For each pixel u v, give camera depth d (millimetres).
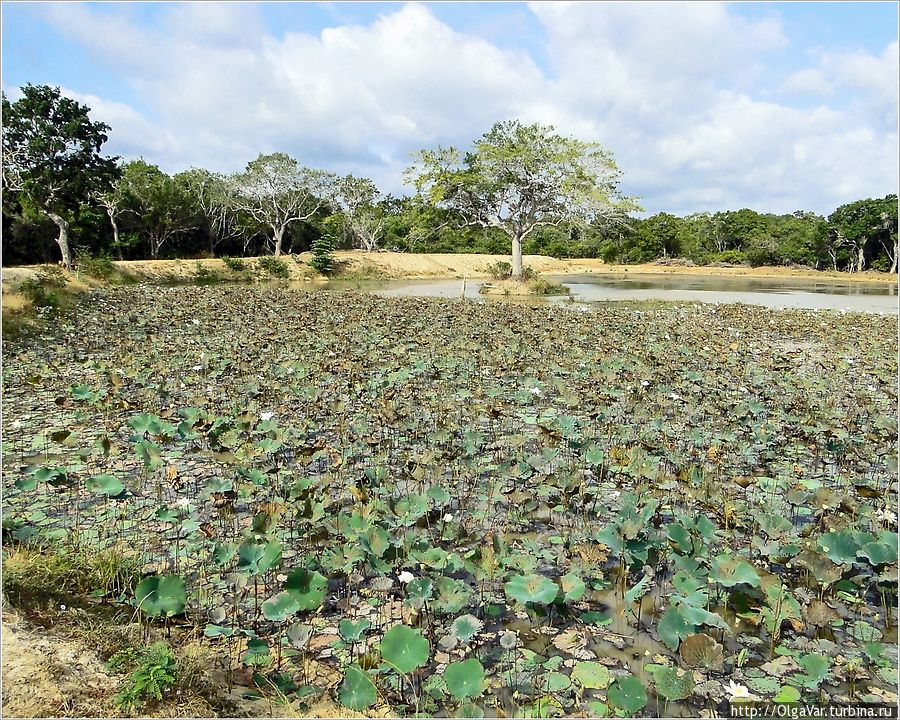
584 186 32250
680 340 12805
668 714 2990
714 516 5023
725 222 67875
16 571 3584
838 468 6039
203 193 44000
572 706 2998
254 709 2877
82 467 5758
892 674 3256
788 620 3656
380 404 7262
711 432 6926
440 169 33594
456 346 11133
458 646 3422
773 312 19438
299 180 45344
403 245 63344
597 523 4941
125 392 8039
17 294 14523
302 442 6473
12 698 2686
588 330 13750
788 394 8344
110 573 3867
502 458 6195
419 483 5559
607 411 7273
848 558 3814
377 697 2949
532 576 3553
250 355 10141
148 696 2818
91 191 30922
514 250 36062
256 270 36344
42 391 8133
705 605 3686
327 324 14172
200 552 4367
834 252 52438
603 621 3607
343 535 4348
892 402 8164
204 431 6520
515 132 33250
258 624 3607
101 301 18547
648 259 61594
